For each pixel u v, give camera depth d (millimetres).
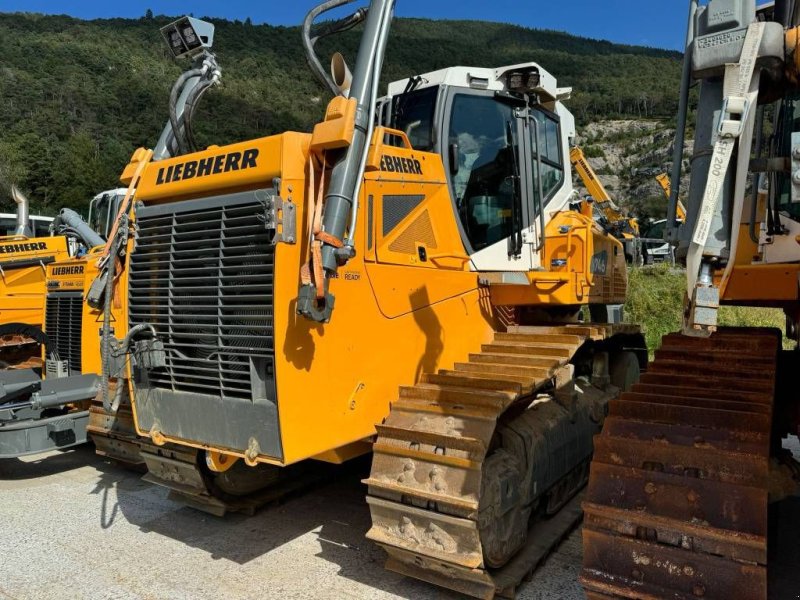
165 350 3318
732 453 2375
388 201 3424
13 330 5410
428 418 3168
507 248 4316
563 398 4094
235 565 3557
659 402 2705
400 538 3047
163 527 4125
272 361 2953
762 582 2221
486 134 4266
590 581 2500
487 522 2969
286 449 2881
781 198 2701
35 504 4598
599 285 4934
